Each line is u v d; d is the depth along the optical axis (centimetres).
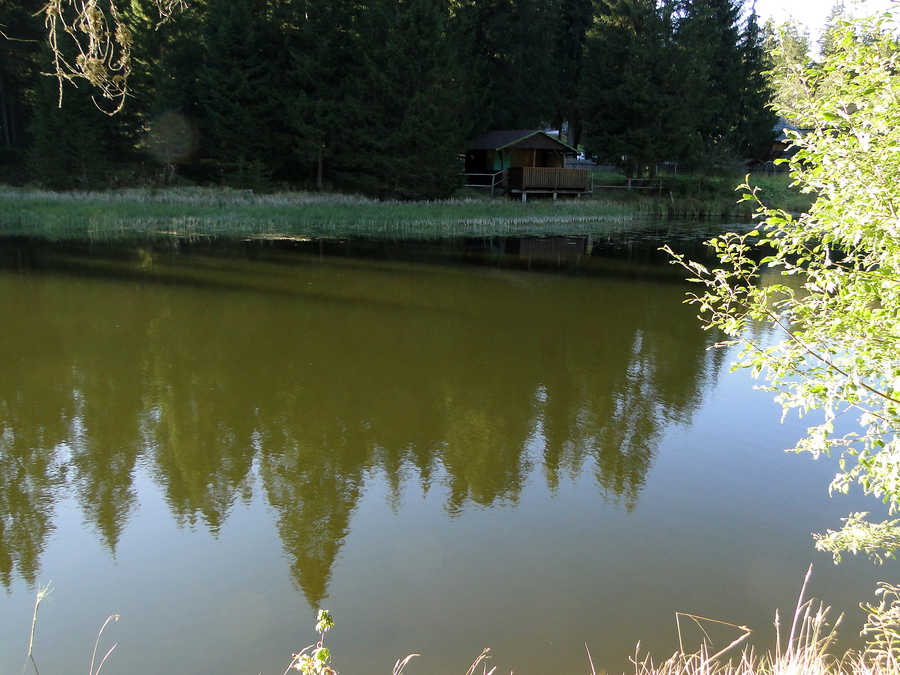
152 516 584
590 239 2541
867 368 283
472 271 1772
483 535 554
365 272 1719
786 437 750
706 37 3866
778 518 579
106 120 3212
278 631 438
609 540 545
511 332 1170
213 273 1656
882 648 375
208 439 734
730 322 312
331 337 1122
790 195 3538
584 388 902
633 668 402
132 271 1652
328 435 746
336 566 511
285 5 3228
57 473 658
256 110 3167
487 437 745
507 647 421
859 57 279
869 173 273
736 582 489
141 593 479
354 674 399
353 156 3244
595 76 3747
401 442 732
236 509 596
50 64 2952
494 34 3950
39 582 492
